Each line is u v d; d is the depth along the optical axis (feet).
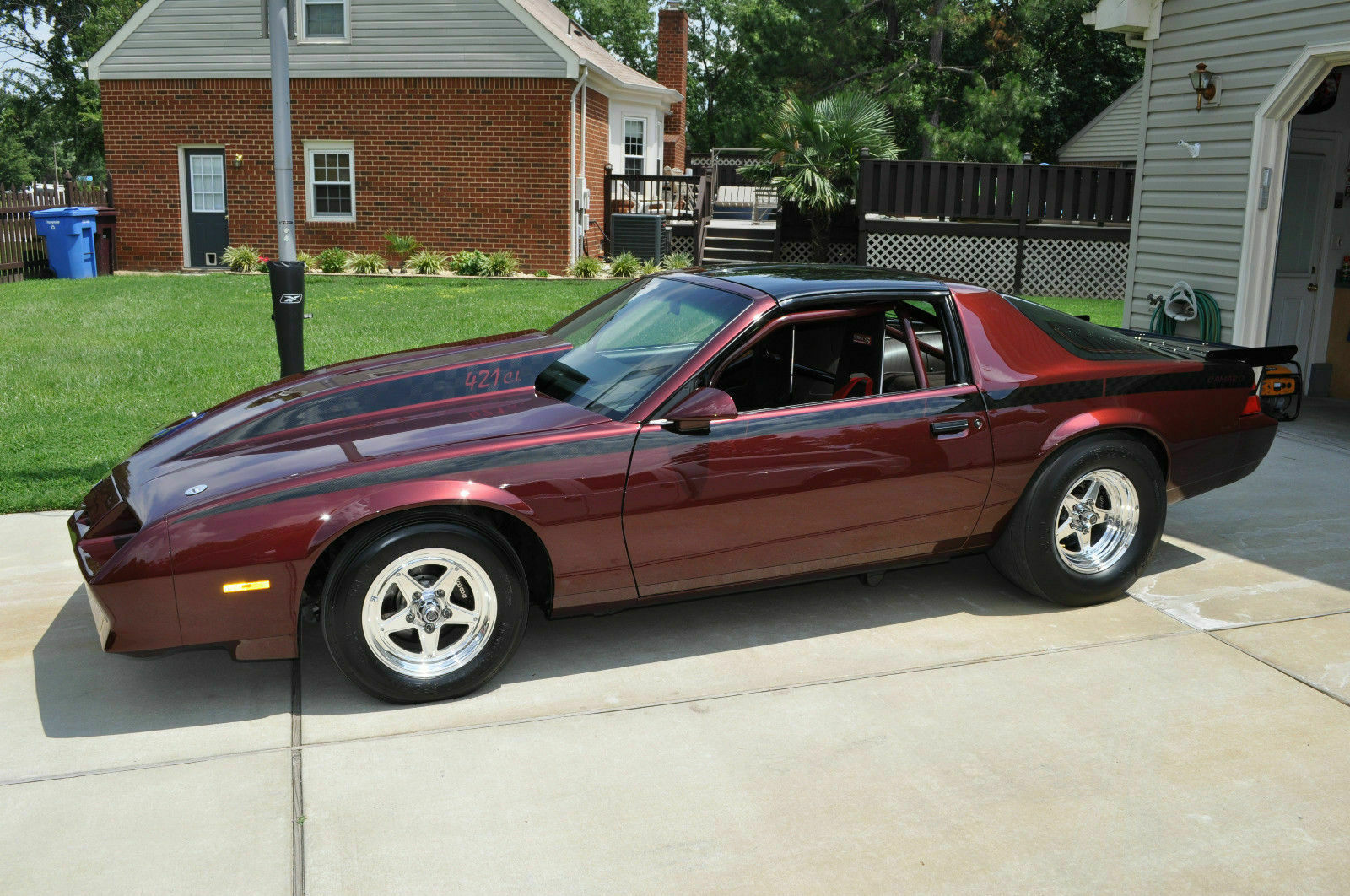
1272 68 25.64
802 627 14.57
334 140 61.82
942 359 14.53
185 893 8.96
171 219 63.77
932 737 11.55
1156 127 29.71
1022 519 14.43
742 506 13.02
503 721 11.97
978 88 100.78
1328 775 10.76
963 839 9.73
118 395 26.63
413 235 62.54
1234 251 27.20
